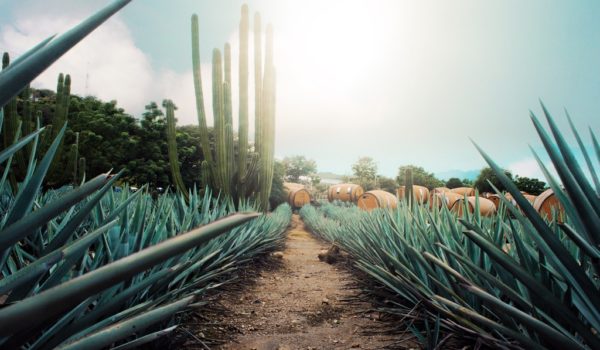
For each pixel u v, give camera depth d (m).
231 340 2.72
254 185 10.88
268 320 3.25
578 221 1.32
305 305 3.77
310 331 2.99
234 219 0.49
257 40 12.16
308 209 21.52
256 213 0.50
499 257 1.30
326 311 3.55
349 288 4.56
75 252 0.98
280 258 7.21
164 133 19.17
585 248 1.06
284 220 12.32
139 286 1.09
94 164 15.95
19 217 0.95
